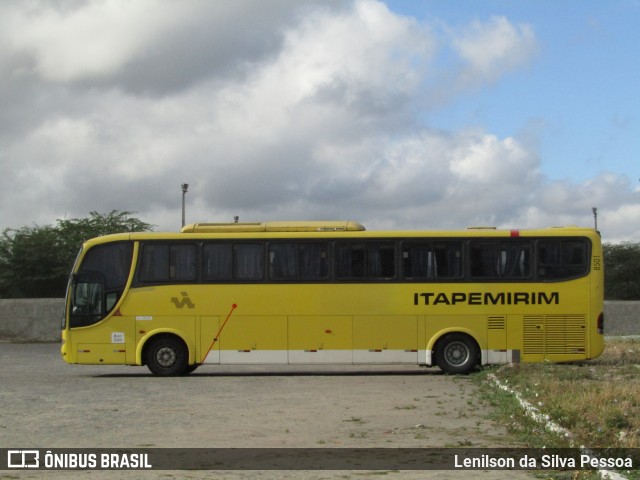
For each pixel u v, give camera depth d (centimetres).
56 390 2031
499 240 2366
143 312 2381
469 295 2353
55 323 3966
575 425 1278
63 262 5369
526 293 2347
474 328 2347
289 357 2358
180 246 2397
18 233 5459
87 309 2391
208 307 2375
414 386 2058
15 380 2312
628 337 3519
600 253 2358
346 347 2356
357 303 2362
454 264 2366
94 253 2406
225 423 1459
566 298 2344
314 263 2380
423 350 2350
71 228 5584
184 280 2388
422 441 1263
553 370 2127
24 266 5319
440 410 1602
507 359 2338
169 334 2384
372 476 1023
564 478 1007
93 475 1034
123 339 2377
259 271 2381
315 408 1647
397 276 2370
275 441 1273
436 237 2375
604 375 2062
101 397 1872
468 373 2344
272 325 2366
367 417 1516
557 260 2356
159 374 2381
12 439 1305
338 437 1304
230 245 2391
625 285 6262
